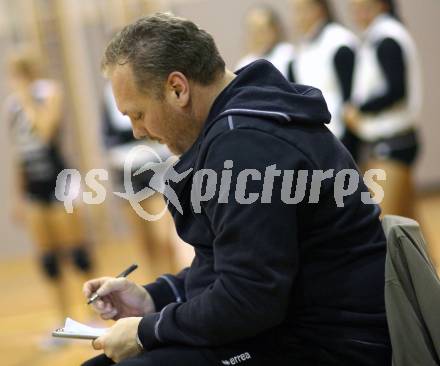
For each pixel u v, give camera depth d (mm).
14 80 11828
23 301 14156
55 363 10383
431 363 4141
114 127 11805
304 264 4227
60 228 12055
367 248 4309
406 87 10516
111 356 4383
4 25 17906
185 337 4152
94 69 17891
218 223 4066
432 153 19359
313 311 4234
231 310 3949
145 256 13414
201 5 18484
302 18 11023
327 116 4395
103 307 5016
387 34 10484
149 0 17328
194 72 4289
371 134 10727
